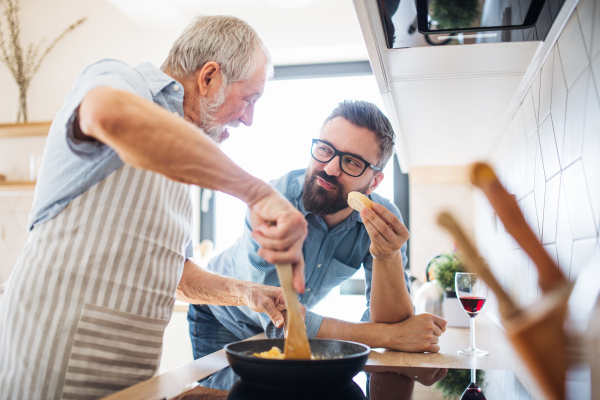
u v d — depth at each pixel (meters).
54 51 2.56
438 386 0.68
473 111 1.20
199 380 0.68
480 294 0.97
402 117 1.27
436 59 0.88
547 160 0.90
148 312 0.89
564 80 0.78
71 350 0.80
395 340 0.97
